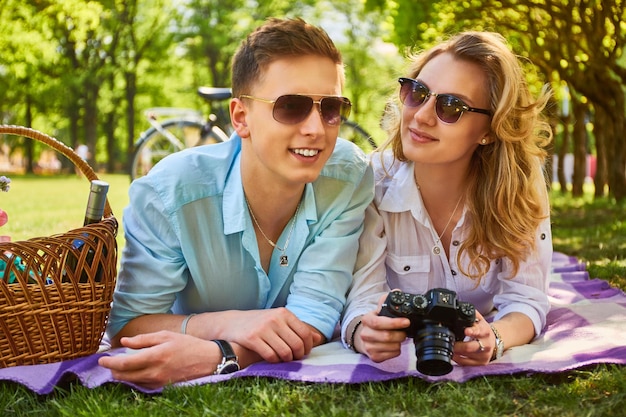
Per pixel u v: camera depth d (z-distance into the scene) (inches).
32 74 1088.2
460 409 82.3
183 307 115.7
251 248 106.3
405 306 89.0
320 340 107.0
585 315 123.0
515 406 84.0
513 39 380.2
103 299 102.1
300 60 96.0
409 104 108.3
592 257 193.2
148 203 105.0
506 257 114.5
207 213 105.7
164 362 91.2
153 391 89.4
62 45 1107.3
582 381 90.0
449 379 91.2
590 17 348.2
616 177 379.6
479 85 106.7
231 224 105.1
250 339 97.2
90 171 108.0
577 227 276.4
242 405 84.0
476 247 113.8
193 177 105.0
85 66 1143.6
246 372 92.2
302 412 81.7
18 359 96.2
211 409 82.8
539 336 112.6
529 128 110.5
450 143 106.3
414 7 352.8
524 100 110.8
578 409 82.0
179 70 1256.2
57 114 1226.6
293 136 96.3
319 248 109.1
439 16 353.1
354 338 104.5
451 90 106.0
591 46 355.3
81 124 1344.7
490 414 81.4
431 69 108.1
